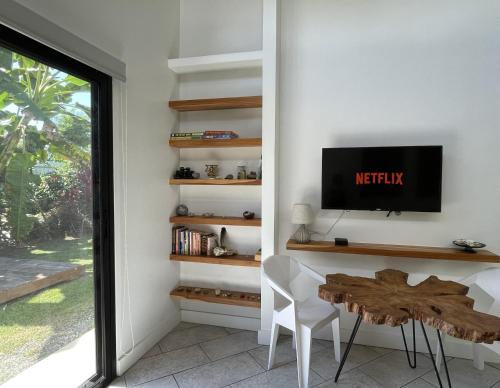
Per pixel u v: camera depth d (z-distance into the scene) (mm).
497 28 2238
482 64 2268
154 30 2477
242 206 2814
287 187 2645
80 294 1863
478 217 2297
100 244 1979
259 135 2756
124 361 2129
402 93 2408
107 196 1993
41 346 1630
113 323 2053
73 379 1829
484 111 2270
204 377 2080
